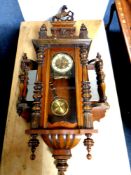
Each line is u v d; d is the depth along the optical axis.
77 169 0.96
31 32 1.27
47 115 0.84
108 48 1.23
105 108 0.92
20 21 1.32
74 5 1.24
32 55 1.21
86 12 1.29
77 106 0.85
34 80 1.03
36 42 0.98
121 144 1.01
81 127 0.81
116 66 1.31
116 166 0.97
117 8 1.18
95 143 1.01
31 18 1.30
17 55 1.21
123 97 1.24
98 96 0.98
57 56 0.97
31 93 1.00
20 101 0.94
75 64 0.94
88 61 1.04
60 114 0.86
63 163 0.82
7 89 1.25
